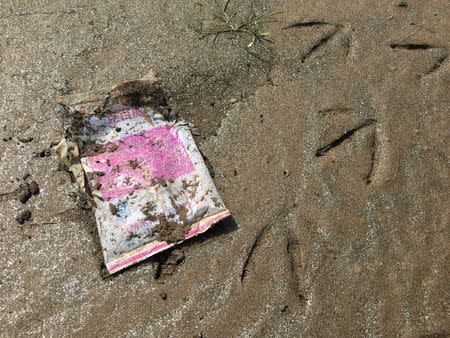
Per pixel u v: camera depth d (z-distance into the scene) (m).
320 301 0.32
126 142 0.36
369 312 0.32
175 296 0.32
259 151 0.37
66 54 0.40
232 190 0.36
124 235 0.33
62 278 0.32
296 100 0.40
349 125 0.39
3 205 0.34
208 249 0.33
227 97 0.40
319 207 0.35
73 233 0.33
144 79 0.38
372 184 0.37
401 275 0.34
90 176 0.34
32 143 0.36
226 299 0.32
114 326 0.31
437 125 0.40
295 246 0.34
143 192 0.34
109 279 0.32
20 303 0.31
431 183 0.37
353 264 0.34
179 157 0.36
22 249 0.33
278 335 0.31
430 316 0.32
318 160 0.37
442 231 0.35
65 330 0.30
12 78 0.39
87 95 0.38
